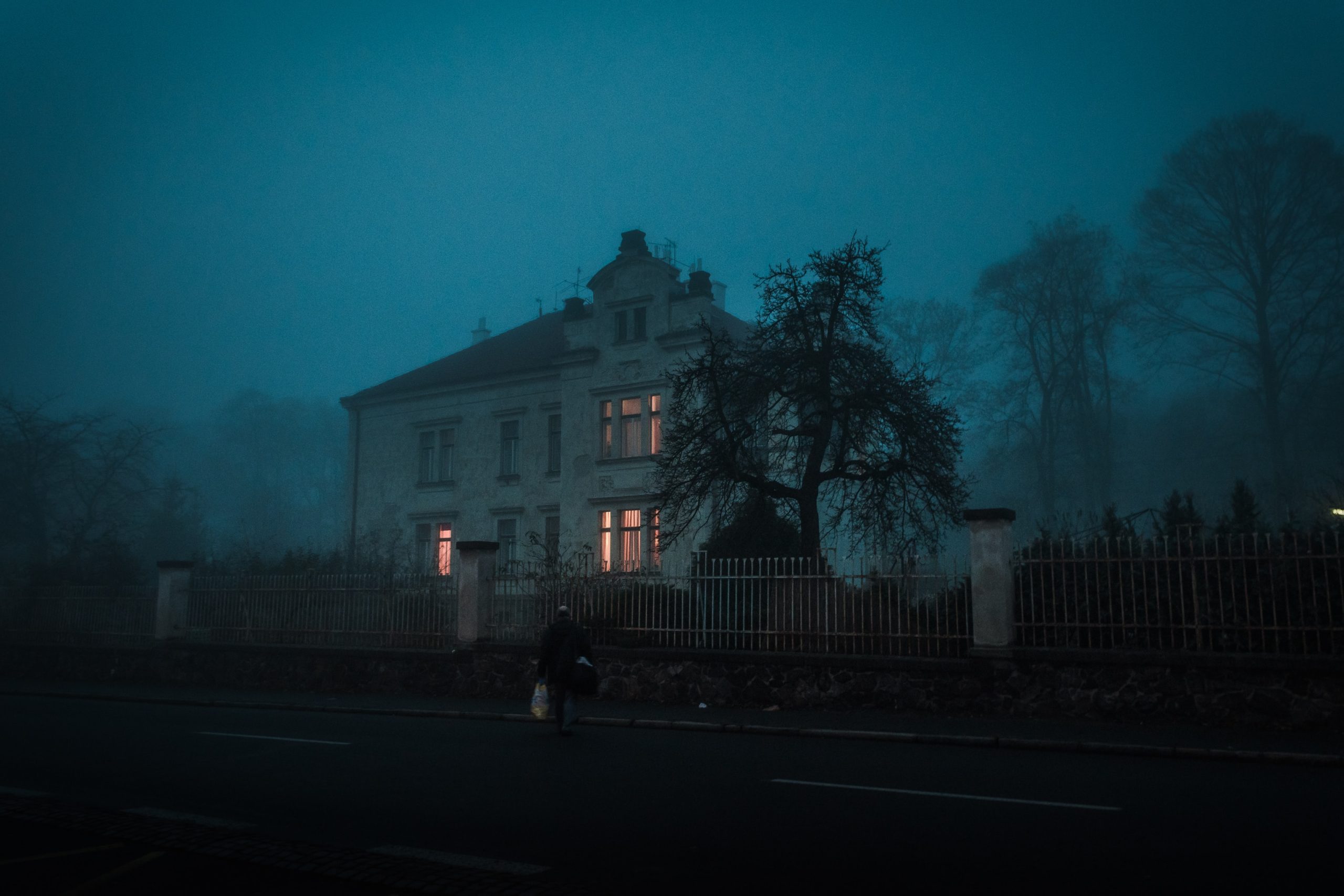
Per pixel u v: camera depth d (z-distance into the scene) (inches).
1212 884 214.8
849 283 775.7
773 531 810.8
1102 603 529.0
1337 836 259.8
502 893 213.5
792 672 598.9
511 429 1552.7
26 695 770.2
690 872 231.5
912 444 752.3
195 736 500.7
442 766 395.9
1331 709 458.3
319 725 557.9
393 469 1659.7
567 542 1409.9
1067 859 238.5
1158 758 413.7
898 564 592.4
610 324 1428.4
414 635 743.7
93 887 226.4
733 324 1472.7
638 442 1384.1
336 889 222.8
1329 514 722.8
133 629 869.2
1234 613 486.9
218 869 240.1
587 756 424.8
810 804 311.1
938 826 277.3
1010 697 532.4
